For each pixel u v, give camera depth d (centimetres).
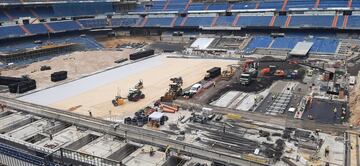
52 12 14488
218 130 5159
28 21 13225
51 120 5806
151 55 11862
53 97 7206
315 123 5369
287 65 9431
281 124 5369
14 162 4553
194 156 4391
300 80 7912
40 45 12275
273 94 6956
